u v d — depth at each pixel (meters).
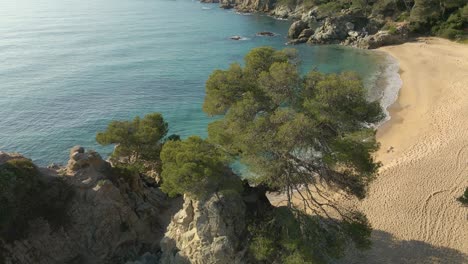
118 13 174.88
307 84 24.23
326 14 121.25
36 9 191.12
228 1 190.62
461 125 48.91
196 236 23.77
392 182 36.50
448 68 75.94
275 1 166.25
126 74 84.12
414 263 27.00
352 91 22.62
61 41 116.69
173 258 24.70
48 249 25.98
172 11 179.00
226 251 22.89
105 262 27.36
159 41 116.06
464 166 38.50
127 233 28.55
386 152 44.28
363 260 27.28
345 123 22.86
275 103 24.23
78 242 27.05
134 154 34.53
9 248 24.58
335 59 91.81
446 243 28.81
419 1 105.56
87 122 60.50
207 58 96.56
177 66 90.00
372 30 111.06
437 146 43.53
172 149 24.31
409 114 55.38
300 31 116.69
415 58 86.00
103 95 71.75
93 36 123.88
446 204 33.00
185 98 70.06
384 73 77.31
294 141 21.50
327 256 24.30
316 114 22.47
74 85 77.19
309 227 23.83
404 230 30.28
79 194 27.64
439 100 59.19
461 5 105.06
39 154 51.38
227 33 127.19
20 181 25.55
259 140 22.14
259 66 26.33
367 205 33.41
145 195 32.97
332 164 23.03
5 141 54.31
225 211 23.47
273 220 23.81
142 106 66.62
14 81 79.31
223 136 24.09
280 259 23.22
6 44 112.00
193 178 21.61
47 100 69.19
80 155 28.98
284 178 23.86
